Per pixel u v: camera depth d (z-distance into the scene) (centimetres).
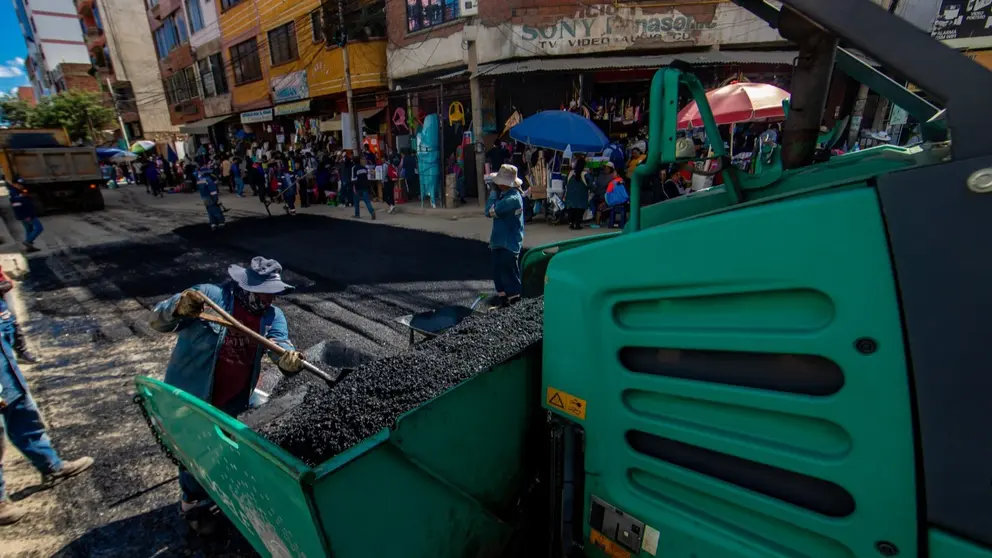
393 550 139
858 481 98
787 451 108
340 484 120
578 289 140
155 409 217
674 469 129
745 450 114
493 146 1245
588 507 153
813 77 151
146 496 282
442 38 1270
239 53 2047
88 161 1573
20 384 274
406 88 1390
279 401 290
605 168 970
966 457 84
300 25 1638
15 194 968
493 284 638
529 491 185
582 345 142
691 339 118
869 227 89
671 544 133
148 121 3516
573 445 154
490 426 164
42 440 287
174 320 222
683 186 934
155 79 3553
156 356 474
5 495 264
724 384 116
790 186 156
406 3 1338
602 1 1070
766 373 109
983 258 79
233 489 171
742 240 105
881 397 92
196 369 237
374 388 200
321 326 519
